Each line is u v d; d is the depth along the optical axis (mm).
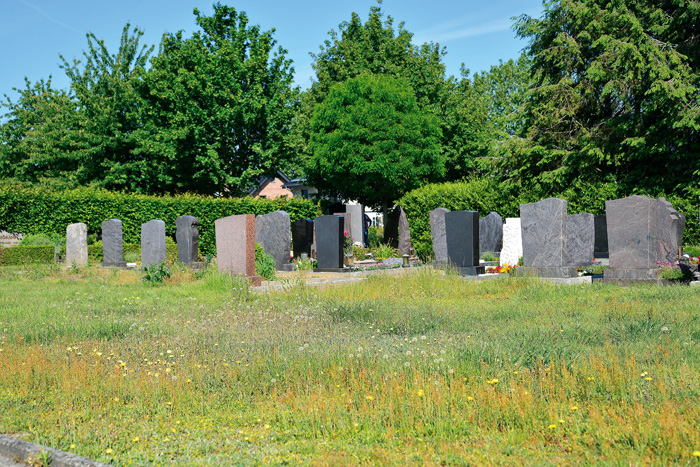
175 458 3787
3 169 39750
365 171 34469
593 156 26156
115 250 22781
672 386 4633
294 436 4090
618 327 7270
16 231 27938
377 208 44062
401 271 18625
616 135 26250
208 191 40844
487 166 30938
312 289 13195
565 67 29219
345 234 25125
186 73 36438
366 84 35219
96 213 29344
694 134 24375
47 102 42781
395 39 41438
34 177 39656
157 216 30734
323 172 36906
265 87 40375
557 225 14734
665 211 13922
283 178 65312
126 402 5105
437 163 36656
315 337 7660
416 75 41406
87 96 38469
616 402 4383
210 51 39469
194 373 5797
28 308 10805
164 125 39188
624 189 25250
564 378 4891
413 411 4305
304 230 25609
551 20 29594
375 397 4723
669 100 23500
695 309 8453
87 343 7457
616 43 25250
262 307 10508
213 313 10008
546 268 14828
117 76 39656
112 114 38531
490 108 59625
